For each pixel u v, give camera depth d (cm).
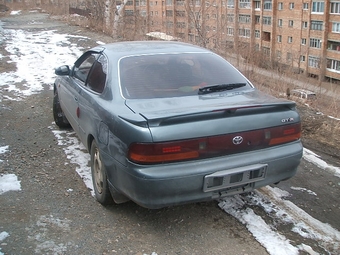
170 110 324
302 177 460
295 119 354
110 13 2052
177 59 415
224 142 320
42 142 564
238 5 4922
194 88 380
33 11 3928
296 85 928
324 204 399
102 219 366
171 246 327
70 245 325
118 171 331
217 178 316
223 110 316
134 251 320
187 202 318
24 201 396
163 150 302
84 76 472
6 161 493
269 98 373
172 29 2519
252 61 1012
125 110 339
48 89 863
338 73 3681
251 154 333
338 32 3797
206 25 1470
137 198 316
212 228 352
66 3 3659
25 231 343
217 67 420
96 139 377
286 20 4406
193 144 309
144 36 1762
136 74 388
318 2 3928
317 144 574
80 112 443
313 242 332
